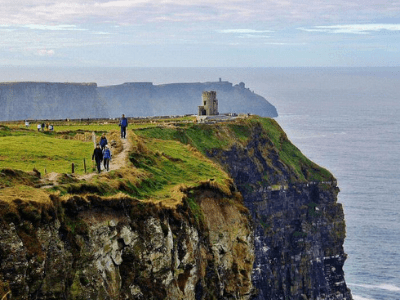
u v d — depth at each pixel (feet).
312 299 544.21
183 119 594.65
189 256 192.65
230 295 225.35
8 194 146.41
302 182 572.10
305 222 555.69
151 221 175.94
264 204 522.88
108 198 168.66
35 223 140.97
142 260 170.71
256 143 560.61
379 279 626.64
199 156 322.75
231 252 234.79
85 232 155.43
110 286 158.92
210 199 239.50
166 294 173.58
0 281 130.00
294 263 537.24
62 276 143.33
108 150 206.28
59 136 319.27
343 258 584.40
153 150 281.13
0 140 257.96
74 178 180.96
